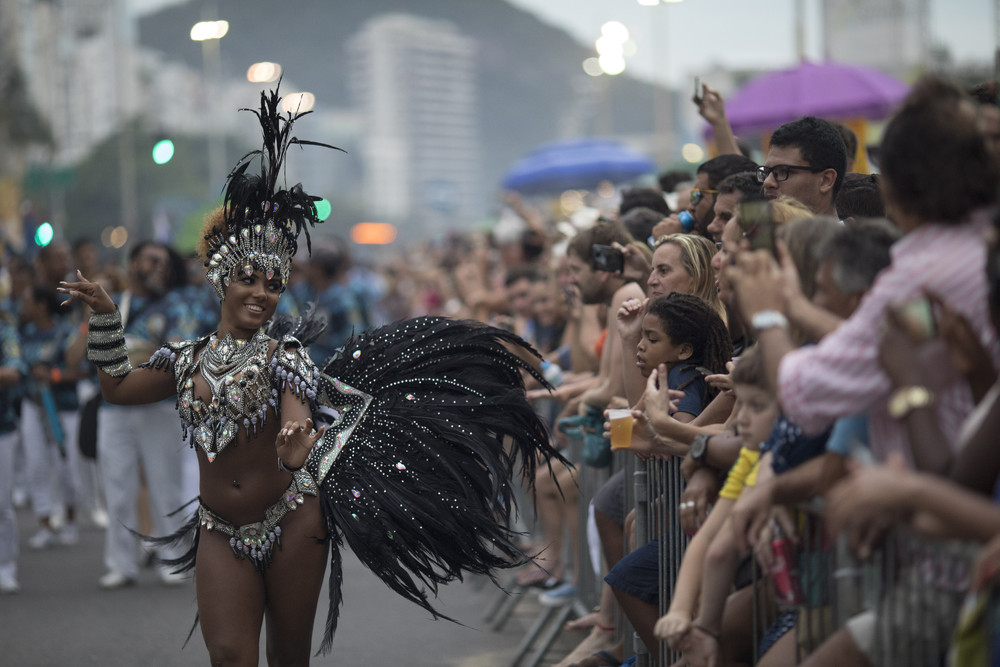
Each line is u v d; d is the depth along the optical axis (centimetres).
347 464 500
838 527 264
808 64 1227
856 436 309
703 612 366
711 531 377
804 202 514
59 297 1103
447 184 14250
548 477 789
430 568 504
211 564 480
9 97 5353
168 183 10244
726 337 486
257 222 473
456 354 526
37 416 1112
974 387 291
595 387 653
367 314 1263
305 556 486
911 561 298
